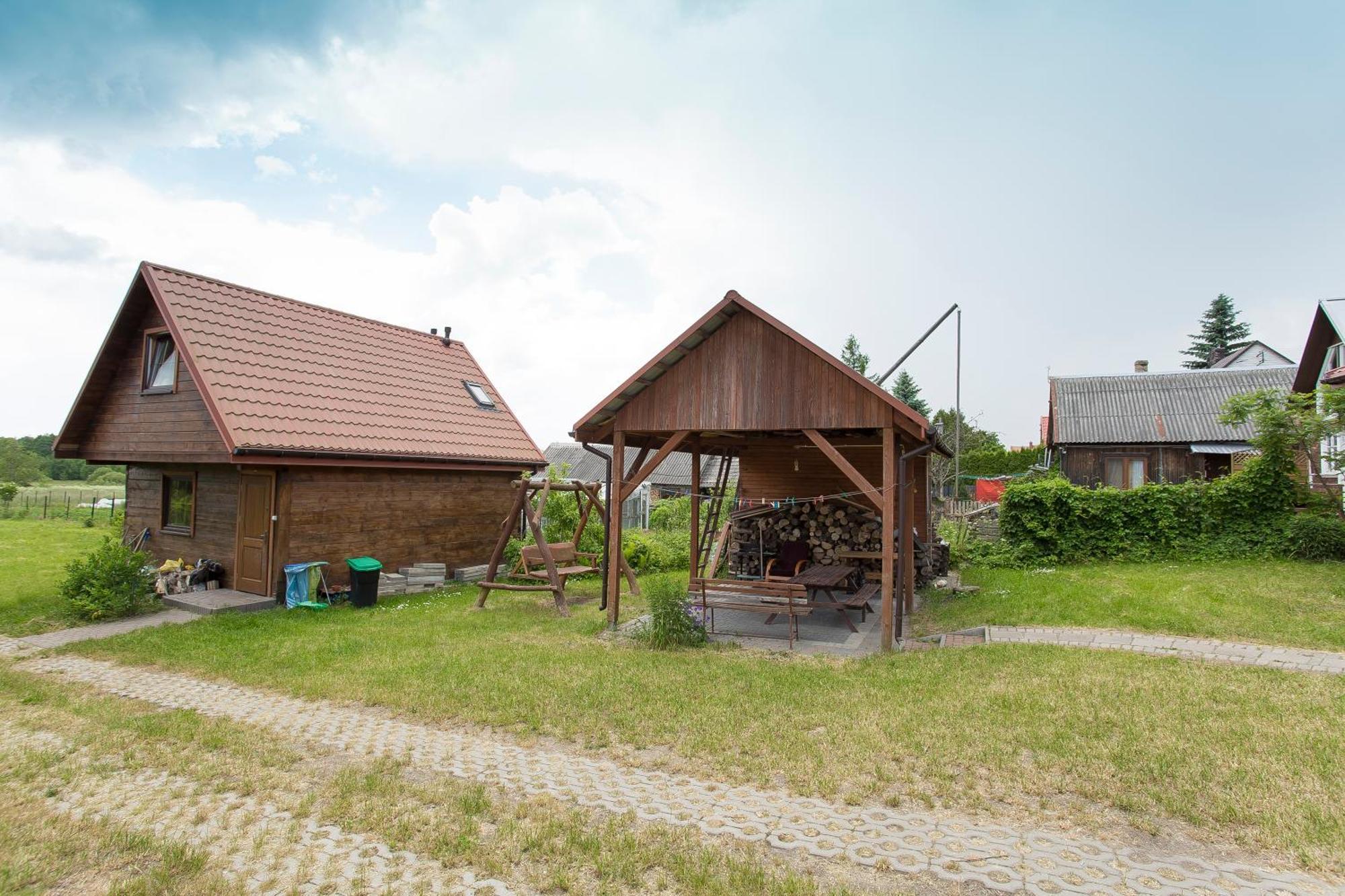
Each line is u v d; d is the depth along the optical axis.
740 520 15.10
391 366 16.52
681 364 10.33
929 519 14.56
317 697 7.26
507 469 16.70
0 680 8.09
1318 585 11.27
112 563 11.61
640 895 3.70
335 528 13.30
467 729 6.29
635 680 7.56
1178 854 4.00
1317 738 5.39
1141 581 12.32
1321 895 3.57
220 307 13.90
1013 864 3.92
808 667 8.22
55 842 4.28
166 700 7.31
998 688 6.89
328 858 4.09
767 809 4.65
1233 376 27.70
